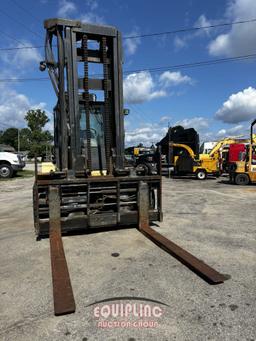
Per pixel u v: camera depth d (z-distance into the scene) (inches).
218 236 224.2
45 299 133.0
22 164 831.1
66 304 123.9
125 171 231.8
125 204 232.2
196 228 247.6
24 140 2861.7
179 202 381.7
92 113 246.8
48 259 180.9
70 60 225.5
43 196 218.4
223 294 134.2
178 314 119.0
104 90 235.1
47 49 225.9
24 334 108.5
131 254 185.0
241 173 620.7
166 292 136.6
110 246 200.2
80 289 140.9
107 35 232.4
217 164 770.2
